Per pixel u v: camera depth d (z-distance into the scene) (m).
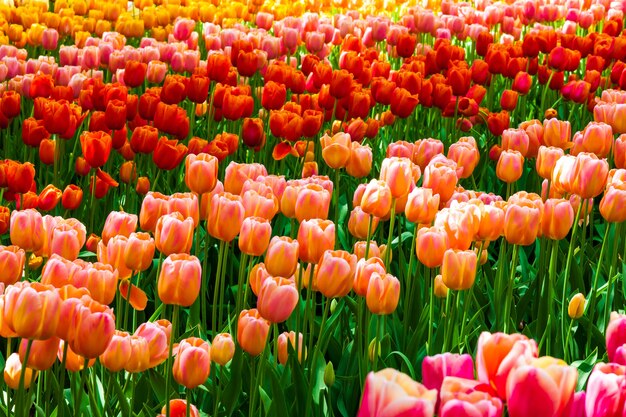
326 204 3.41
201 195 3.82
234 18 9.90
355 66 6.47
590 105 7.00
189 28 8.46
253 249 3.20
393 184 3.43
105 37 7.94
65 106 5.07
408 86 6.15
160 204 3.53
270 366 3.24
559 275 4.47
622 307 4.38
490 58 7.09
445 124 7.26
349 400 3.43
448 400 1.57
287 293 2.78
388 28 8.98
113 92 5.38
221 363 3.03
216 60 6.20
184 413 2.80
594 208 6.07
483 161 6.62
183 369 2.62
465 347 3.68
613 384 1.63
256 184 3.66
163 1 10.34
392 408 1.41
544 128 4.97
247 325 2.83
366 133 5.80
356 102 5.66
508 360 1.64
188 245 3.07
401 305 4.20
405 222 5.36
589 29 11.30
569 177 3.62
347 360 3.60
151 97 5.48
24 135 5.22
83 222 5.36
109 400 3.09
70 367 2.80
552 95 8.30
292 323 3.97
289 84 6.27
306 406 3.05
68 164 6.39
